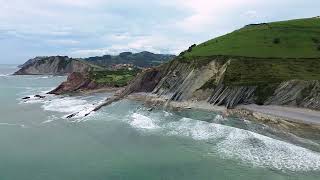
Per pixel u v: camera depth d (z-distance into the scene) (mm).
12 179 43844
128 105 93312
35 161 50312
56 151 54781
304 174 42031
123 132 64812
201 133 61281
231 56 94125
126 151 53500
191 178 42688
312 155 47594
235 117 71375
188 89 92375
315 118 63062
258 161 46719
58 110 91750
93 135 63656
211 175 43281
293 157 47281
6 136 64500
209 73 93125
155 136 61031
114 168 46750
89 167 47375
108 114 82625
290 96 74688
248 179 41594
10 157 52156
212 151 51688
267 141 54125
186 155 50656
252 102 78812
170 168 46156
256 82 81312
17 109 94375
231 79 84812
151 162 48500
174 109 84062
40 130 68938
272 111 70438
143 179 42969
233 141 55594
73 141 60250
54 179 43562
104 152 53531
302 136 55125
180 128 65500
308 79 76875
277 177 41594
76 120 77250
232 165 46000
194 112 79438
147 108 87500
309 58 87875
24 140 61531
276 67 85812
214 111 78625
